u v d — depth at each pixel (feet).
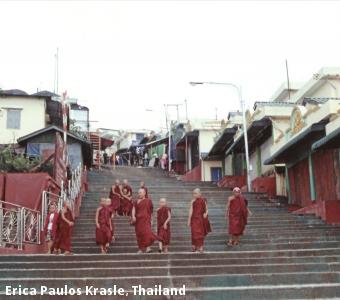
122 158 179.32
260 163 91.76
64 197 55.88
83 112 144.15
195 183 91.91
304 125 67.72
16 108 102.68
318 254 39.42
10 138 101.09
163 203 45.44
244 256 37.76
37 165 63.46
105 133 213.05
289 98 113.50
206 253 37.37
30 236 44.70
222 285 31.83
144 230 43.27
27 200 57.11
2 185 57.52
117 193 64.49
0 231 39.34
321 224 56.08
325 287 30.32
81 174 76.48
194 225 44.01
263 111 83.56
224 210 65.92
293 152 73.92
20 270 32.91
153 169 135.33
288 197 76.95
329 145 55.98
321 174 65.41
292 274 32.55
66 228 42.75
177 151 137.49
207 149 122.52
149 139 175.73
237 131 96.32
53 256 36.06
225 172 114.73
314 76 93.71
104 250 45.29
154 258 36.78
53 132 95.35
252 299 29.81
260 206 68.64
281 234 50.49
